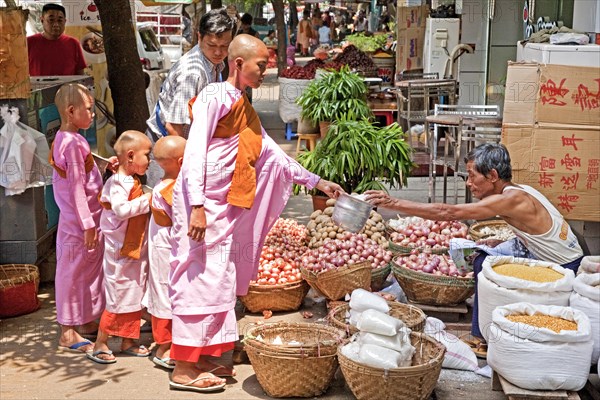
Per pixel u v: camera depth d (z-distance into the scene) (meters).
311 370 4.42
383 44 15.50
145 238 5.04
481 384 4.64
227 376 4.81
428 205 4.74
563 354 4.10
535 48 6.80
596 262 4.63
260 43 4.58
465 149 8.53
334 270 5.38
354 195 4.82
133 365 5.00
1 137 5.85
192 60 5.27
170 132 5.31
